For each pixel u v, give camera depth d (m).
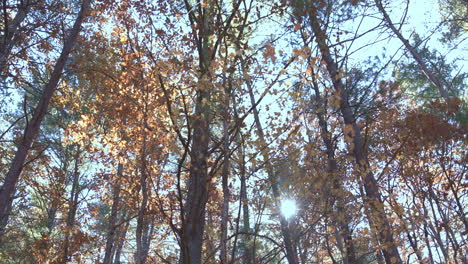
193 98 5.73
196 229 5.17
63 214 14.07
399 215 8.61
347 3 8.34
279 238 7.73
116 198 11.90
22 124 15.45
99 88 9.90
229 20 5.82
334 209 7.86
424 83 13.23
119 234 11.88
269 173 6.94
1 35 10.32
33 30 10.88
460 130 10.31
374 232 8.16
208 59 5.74
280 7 6.98
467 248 11.57
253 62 5.29
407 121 10.56
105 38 10.13
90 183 12.56
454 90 13.19
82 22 10.38
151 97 7.68
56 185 13.69
